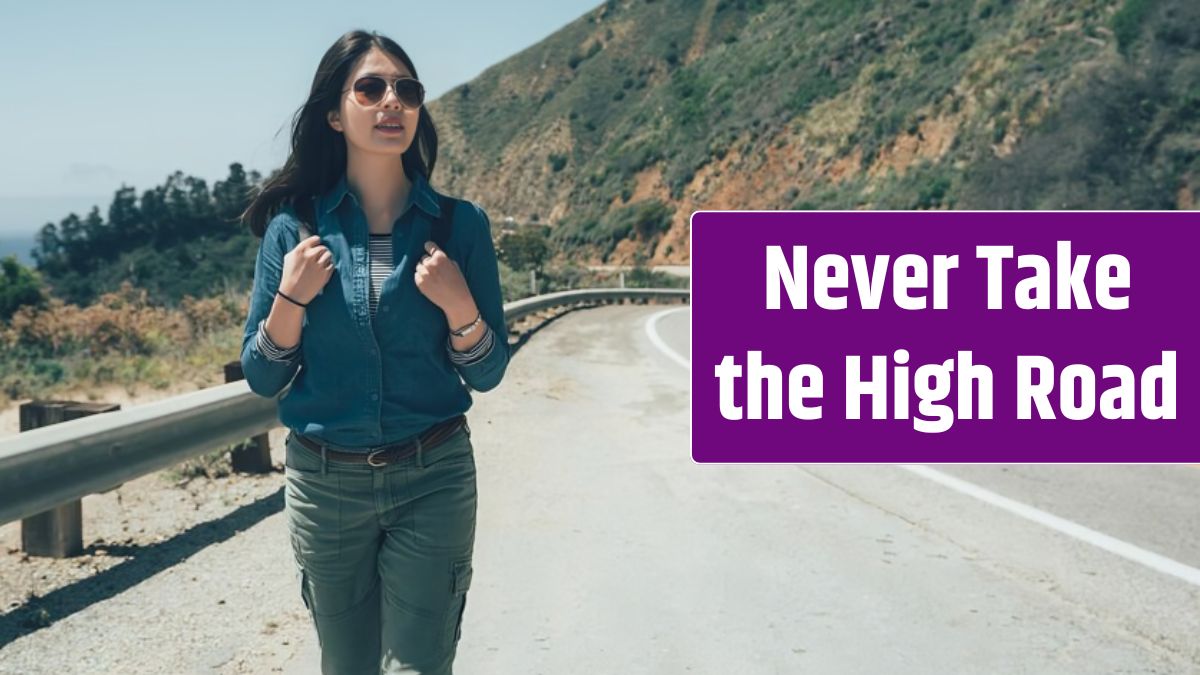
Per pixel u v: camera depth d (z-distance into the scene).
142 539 5.95
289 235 2.62
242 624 4.64
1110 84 37.28
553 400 12.09
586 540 6.23
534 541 6.19
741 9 123.19
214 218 83.50
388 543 2.71
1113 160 35.62
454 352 2.62
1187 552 6.04
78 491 5.11
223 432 6.59
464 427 2.77
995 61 58.56
